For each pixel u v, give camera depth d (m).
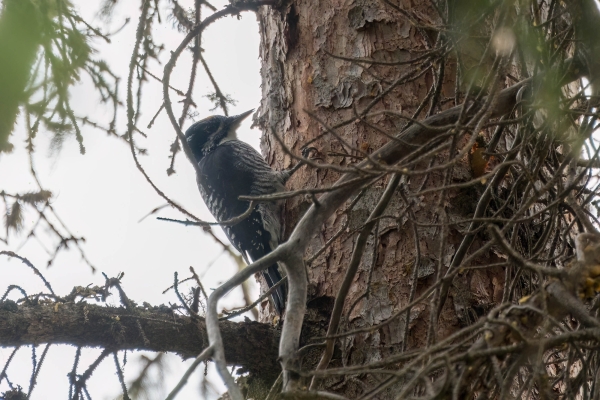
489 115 5.53
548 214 8.44
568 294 4.96
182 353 8.61
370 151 9.01
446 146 5.55
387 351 8.34
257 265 5.84
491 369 5.12
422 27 6.81
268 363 8.87
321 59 9.71
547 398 4.63
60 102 7.62
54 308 8.11
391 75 9.21
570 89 9.20
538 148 6.79
